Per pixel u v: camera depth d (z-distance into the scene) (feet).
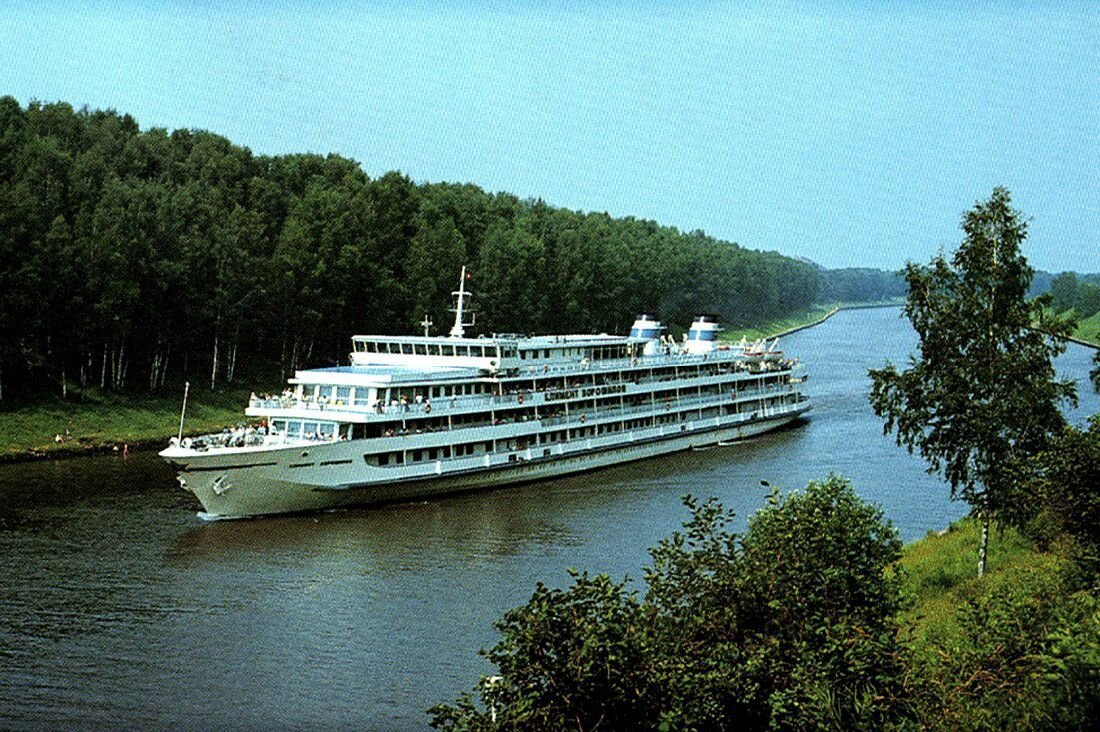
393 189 545.85
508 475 284.00
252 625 166.20
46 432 320.29
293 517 240.12
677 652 81.82
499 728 72.49
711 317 408.87
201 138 501.56
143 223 369.71
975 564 168.66
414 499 262.88
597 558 205.46
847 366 617.62
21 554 202.18
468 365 288.92
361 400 257.55
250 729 128.98
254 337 453.17
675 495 269.64
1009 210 158.30
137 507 242.99
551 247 632.38
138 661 150.30
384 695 139.85
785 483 283.38
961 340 159.74
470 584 188.34
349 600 178.91
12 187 374.63
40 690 139.33
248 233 429.38
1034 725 77.87
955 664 88.74
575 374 309.83
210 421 367.66
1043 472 141.49
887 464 309.63
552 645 74.79
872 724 78.43
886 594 93.61
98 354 379.14
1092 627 81.35
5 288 323.78
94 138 449.89
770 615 87.86
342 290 447.01
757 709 81.35
